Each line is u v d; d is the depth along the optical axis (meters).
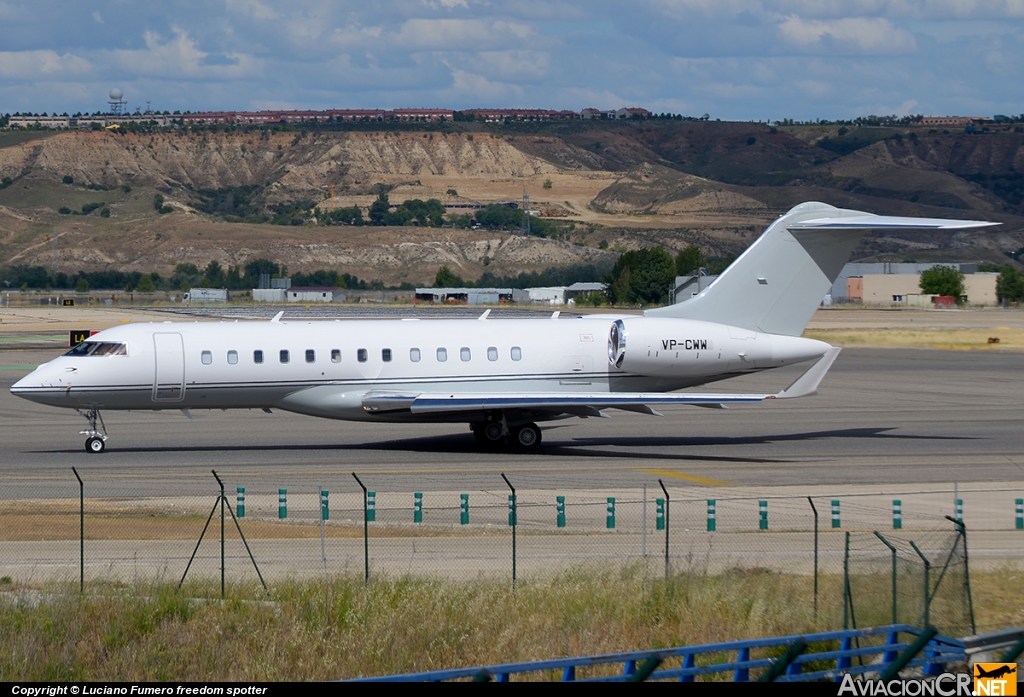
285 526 98.69
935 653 61.56
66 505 107.12
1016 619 71.62
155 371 141.25
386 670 65.25
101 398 140.25
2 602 72.19
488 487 118.31
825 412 196.75
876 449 151.88
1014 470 133.38
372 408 145.25
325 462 136.75
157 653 66.31
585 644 67.81
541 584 77.81
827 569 83.56
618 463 137.75
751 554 88.81
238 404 146.12
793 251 155.38
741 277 155.12
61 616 69.88
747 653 61.84
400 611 71.62
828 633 60.41
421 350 149.12
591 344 153.62
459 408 142.25
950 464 138.00
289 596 75.25
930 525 100.81
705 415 193.38
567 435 167.00
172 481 121.69
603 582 77.50
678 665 65.62
